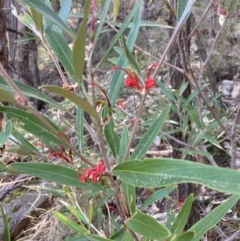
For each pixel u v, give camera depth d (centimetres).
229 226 58
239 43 94
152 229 20
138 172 18
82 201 40
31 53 122
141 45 114
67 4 25
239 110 44
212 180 15
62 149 29
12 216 64
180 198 56
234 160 45
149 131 25
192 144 47
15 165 24
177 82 55
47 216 51
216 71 100
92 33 21
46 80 152
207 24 82
